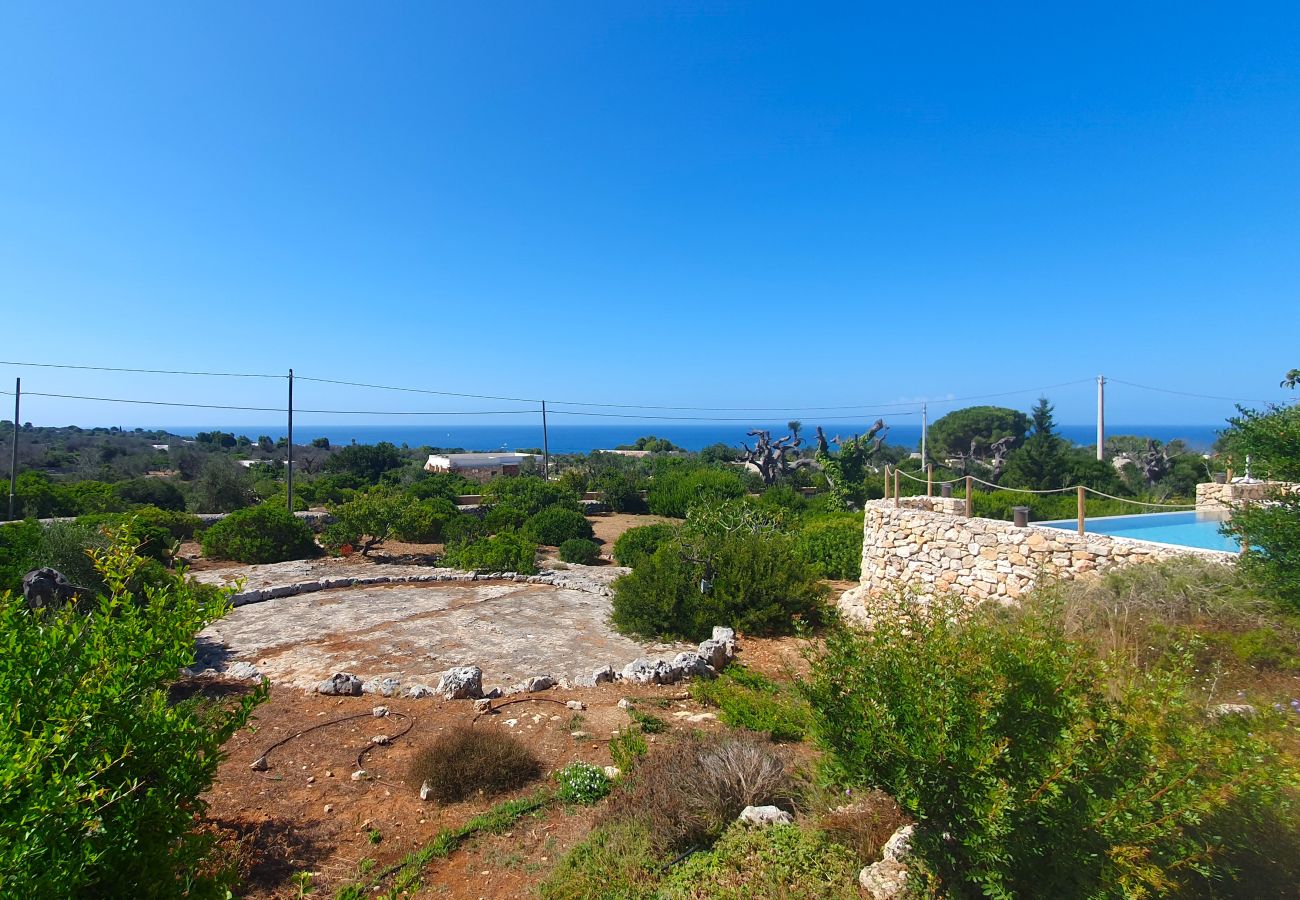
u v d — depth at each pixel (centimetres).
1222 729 256
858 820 348
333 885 355
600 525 2406
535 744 536
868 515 1180
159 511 1669
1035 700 273
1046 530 858
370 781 473
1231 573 600
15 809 186
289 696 639
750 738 485
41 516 1848
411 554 1603
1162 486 2389
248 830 400
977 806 254
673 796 402
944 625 319
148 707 245
